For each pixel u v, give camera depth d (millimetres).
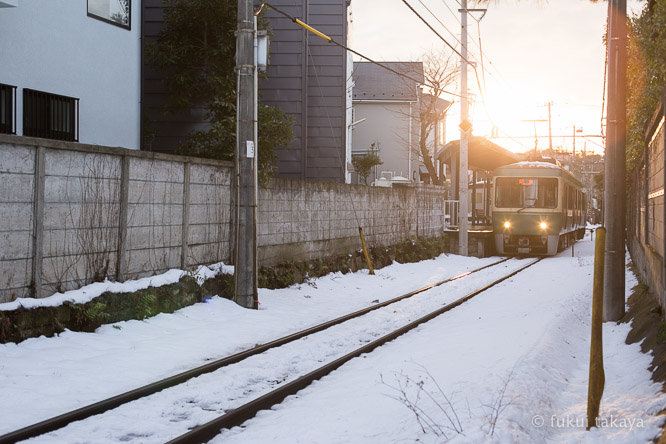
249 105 11828
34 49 12023
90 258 8938
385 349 8664
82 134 13305
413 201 23922
